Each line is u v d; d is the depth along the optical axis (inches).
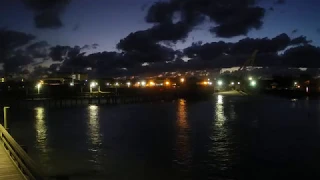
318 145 1080.8
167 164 834.2
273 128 1498.5
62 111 2434.8
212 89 5032.0
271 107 2709.2
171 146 1071.6
